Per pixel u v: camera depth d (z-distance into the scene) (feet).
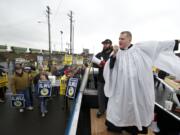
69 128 7.80
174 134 9.21
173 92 9.70
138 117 6.97
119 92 7.34
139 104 7.18
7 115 21.79
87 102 13.21
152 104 7.17
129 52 7.29
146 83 7.07
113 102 7.63
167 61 8.12
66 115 21.43
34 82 26.00
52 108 24.13
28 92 23.35
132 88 6.93
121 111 7.38
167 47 8.07
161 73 10.77
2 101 27.99
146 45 7.23
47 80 22.58
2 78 29.09
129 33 7.42
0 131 17.21
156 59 7.86
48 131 17.26
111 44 10.87
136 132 7.44
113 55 7.59
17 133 16.84
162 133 10.03
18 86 22.47
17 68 22.12
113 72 7.63
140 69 7.06
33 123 19.21
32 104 24.30
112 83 7.69
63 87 28.09
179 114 8.98
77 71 27.94
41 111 22.03
